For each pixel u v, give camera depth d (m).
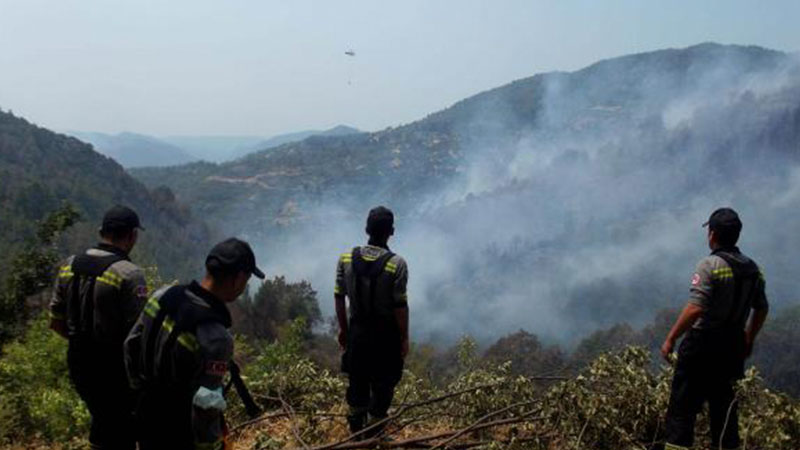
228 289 3.00
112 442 3.88
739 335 4.23
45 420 6.11
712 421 4.41
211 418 2.81
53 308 3.90
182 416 2.93
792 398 4.78
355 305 4.96
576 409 4.66
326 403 6.18
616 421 4.65
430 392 6.23
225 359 2.90
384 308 4.90
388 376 5.00
